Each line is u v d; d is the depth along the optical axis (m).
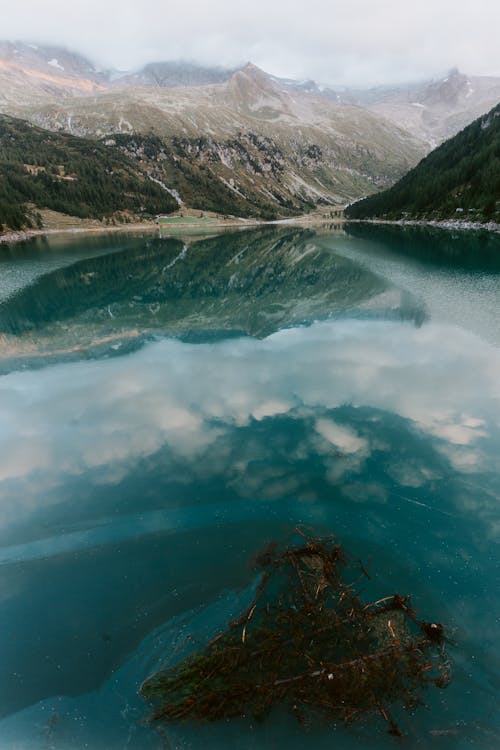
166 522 12.67
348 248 82.56
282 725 7.29
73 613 9.86
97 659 8.77
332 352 26.89
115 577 10.82
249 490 13.92
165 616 9.65
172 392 21.92
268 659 8.36
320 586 10.12
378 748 6.94
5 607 10.08
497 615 9.32
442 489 13.53
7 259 78.31
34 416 19.83
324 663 8.20
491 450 15.52
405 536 11.70
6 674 8.55
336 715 7.39
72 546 11.91
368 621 9.14
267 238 116.38
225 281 53.66
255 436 17.22
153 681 8.19
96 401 21.20
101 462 15.95
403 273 53.19
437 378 22.22
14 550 11.83
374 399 20.06
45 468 15.70
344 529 12.06
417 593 9.91
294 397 20.67
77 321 36.50
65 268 66.69
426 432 16.94
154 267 66.81
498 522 12.09
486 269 53.19
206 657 8.49
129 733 7.38
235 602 9.90
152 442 17.17
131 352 28.45
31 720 7.69
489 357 24.94
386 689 7.78
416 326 31.70
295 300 42.16
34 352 28.89
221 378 23.45
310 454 15.77
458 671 8.14
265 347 28.58
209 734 7.23
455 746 6.96
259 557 11.22
